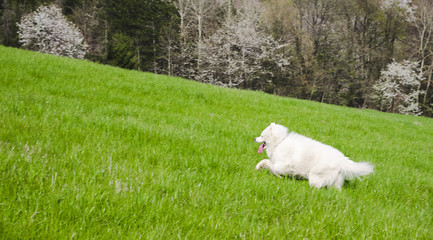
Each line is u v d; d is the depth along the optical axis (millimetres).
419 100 51500
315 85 50719
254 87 49000
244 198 3398
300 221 3113
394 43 53688
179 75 53000
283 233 2801
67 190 2734
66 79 10906
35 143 4027
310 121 11688
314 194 3873
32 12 51688
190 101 11453
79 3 58938
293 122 10898
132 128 5746
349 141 9078
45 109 6125
